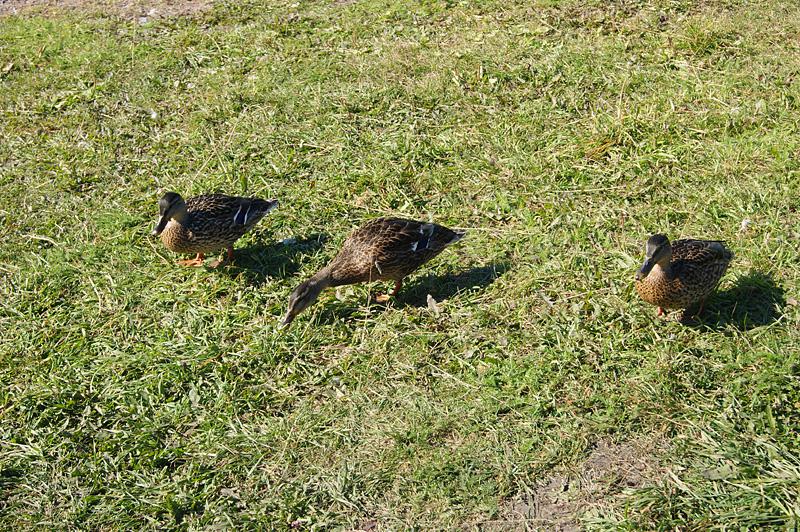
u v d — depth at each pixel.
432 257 4.72
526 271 4.72
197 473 4.26
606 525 4.06
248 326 4.62
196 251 4.82
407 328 4.59
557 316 4.56
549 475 4.18
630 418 4.27
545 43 5.82
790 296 4.53
